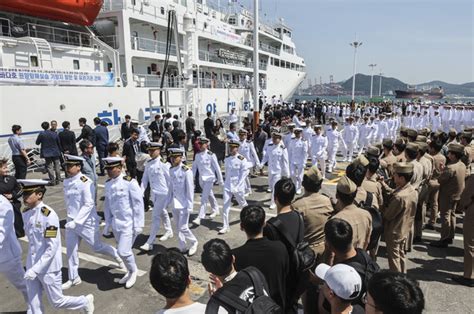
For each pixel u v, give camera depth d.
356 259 2.80
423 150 6.44
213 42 26.92
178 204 5.92
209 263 2.53
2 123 11.70
